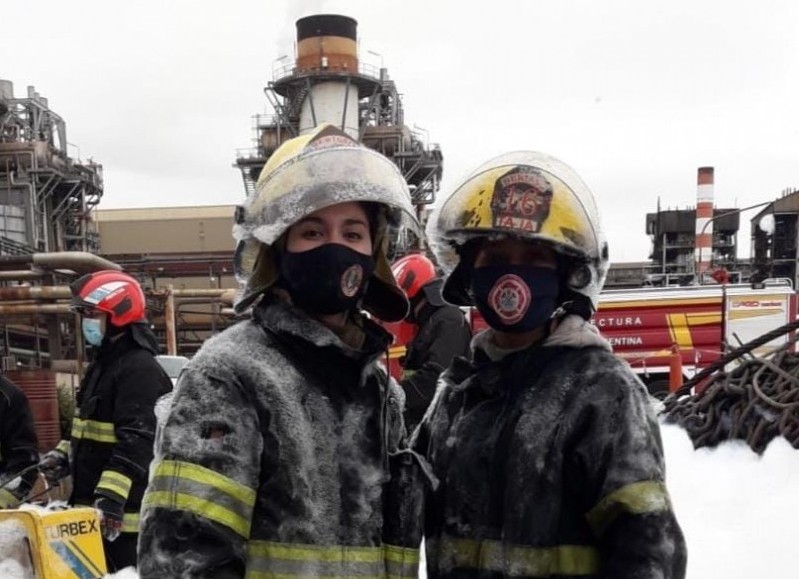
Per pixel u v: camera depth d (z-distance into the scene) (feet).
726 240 121.49
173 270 79.87
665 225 125.90
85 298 12.03
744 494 12.56
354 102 96.84
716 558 10.85
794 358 15.99
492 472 5.55
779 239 104.83
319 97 95.35
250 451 4.66
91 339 12.35
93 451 12.14
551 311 5.81
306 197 5.09
